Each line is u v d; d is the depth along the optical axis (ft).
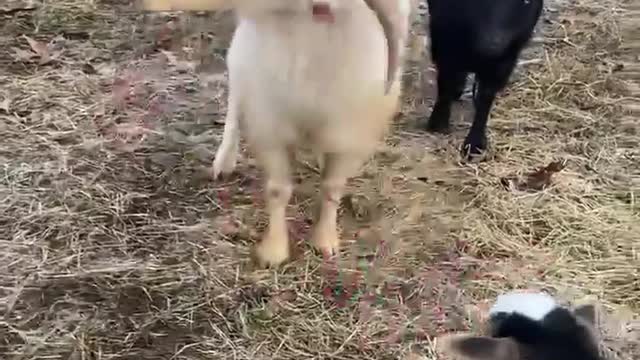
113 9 7.99
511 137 6.53
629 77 7.34
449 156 6.29
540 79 7.19
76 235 5.44
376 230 5.57
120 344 4.75
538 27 7.98
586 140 6.55
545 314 3.87
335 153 5.05
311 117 4.82
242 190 5.86
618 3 8.45
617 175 6.18
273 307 4.98
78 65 7.18
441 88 6.40
